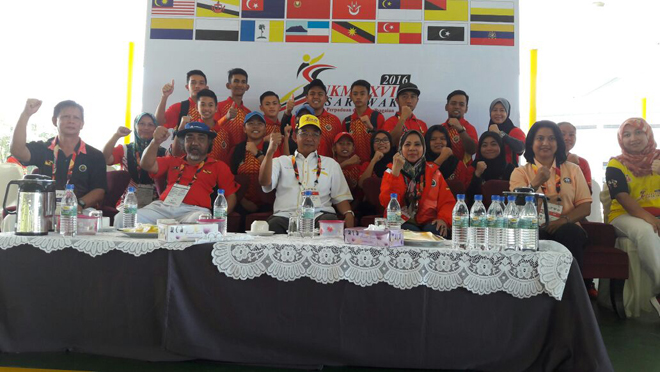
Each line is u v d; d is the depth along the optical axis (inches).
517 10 221.6
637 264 165.5
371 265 91.1
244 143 214.7
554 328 89.0
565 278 87.1
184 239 95.0
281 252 92.5
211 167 180.1
